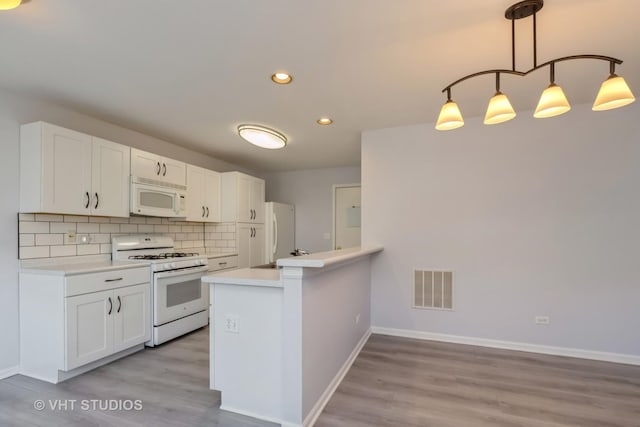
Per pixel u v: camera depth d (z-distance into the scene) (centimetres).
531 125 304
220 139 386
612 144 281
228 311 210
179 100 272
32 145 252
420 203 339
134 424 192
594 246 285
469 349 308
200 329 376
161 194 355
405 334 344
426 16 166
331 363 234
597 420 196
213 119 318
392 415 202
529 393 228
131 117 312
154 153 379
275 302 198
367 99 273
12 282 252
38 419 197
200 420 197
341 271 260
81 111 295
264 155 470
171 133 362
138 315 299
